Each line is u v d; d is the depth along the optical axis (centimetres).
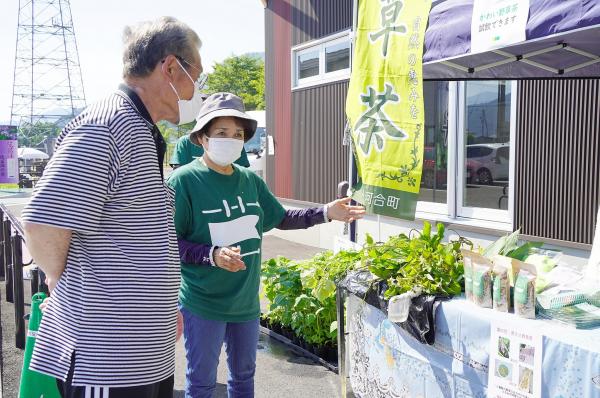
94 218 165
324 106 884
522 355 208
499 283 228
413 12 342
